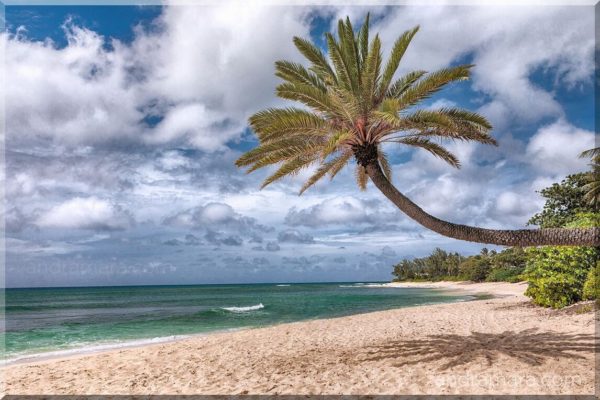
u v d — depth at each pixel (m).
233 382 7.96
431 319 16.36
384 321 16.77
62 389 8.22
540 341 9.05
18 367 10.52
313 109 9.30
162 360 10.77
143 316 30.56
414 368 7.74
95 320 28.27
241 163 9.16
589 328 9.97
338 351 10.38
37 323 26.56
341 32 8.95
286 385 7.37
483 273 78.06
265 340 13.25
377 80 9.17
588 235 6.93
